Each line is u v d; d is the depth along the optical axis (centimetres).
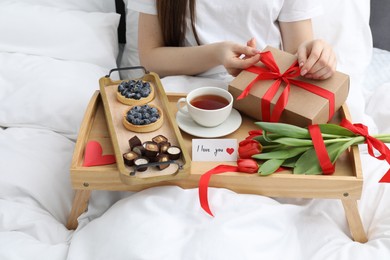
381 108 164
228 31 160
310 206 130
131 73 182
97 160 123
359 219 125
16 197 133
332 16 171
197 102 134
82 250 120
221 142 128
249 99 133
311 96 130
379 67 187
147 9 160
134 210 121
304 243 123
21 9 172
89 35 172
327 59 132
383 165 137
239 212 120
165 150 121
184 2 153
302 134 124
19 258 119
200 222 119
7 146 142
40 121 151
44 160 140
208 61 153
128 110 132
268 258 117
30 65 162
